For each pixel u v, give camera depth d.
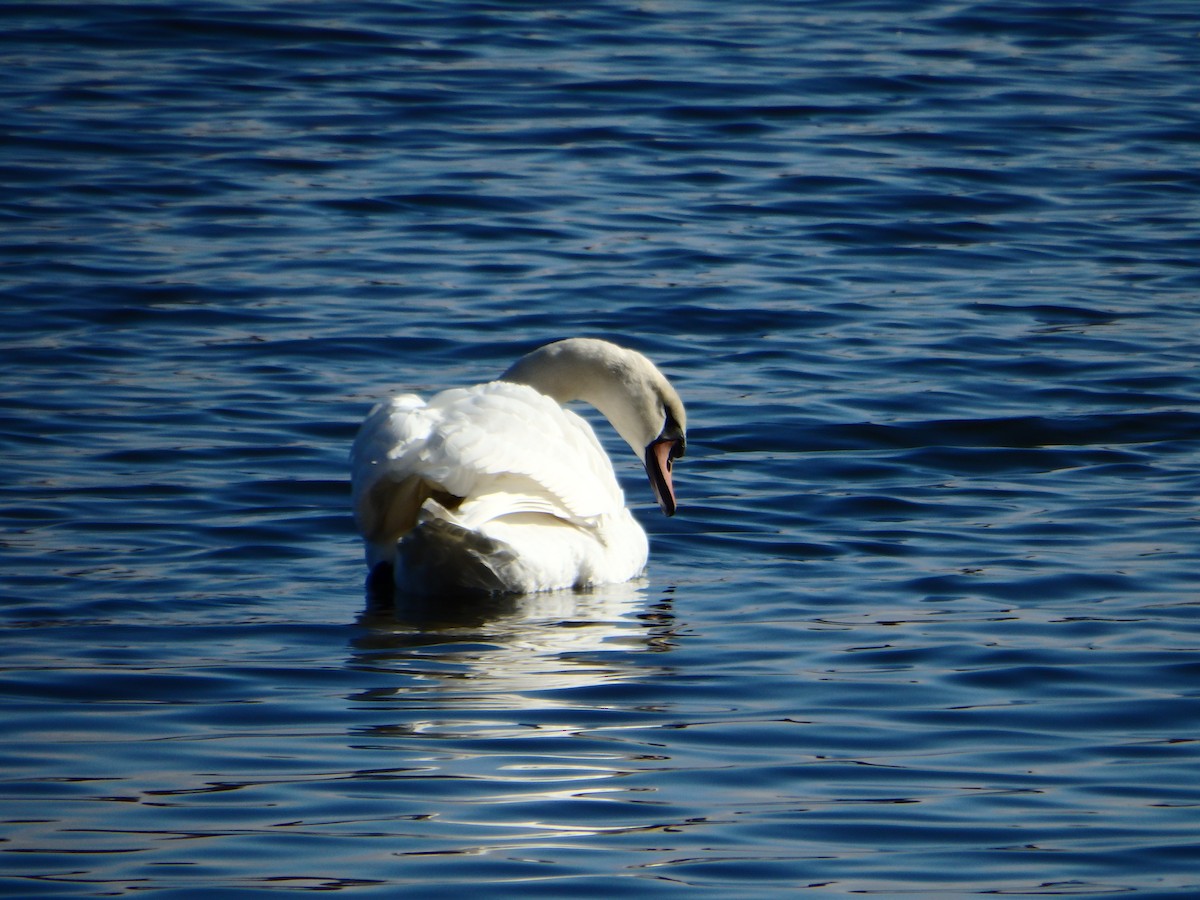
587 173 25.52
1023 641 11.07
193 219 22.81
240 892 7.39
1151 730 9.52
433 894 7.41
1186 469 15.42
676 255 22.08
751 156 26.66
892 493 14.82
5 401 16.52
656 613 11.85
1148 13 37.34
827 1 38.12
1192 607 11.74
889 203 24.53
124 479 14.62
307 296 20.12
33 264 20.77
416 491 12.40
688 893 7.46
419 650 10.90
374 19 34.50
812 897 7.44
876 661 10.71
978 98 30.27
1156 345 19.14
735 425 16.61
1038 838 8.09
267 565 12.81
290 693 10.02
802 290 20.92
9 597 11.77
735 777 8.80
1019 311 20.34
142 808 8.31
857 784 8.75
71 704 9.77
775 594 12.30
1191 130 28.50
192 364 17.89
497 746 9.20
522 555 12.04
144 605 11.72
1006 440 16.27
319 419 16.38
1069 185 25.61
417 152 26.20
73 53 30.92
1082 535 13.58
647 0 37.56
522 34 33.84
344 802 8.41
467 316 19.59
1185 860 7.84
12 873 7.58
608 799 8.50
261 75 30.25
